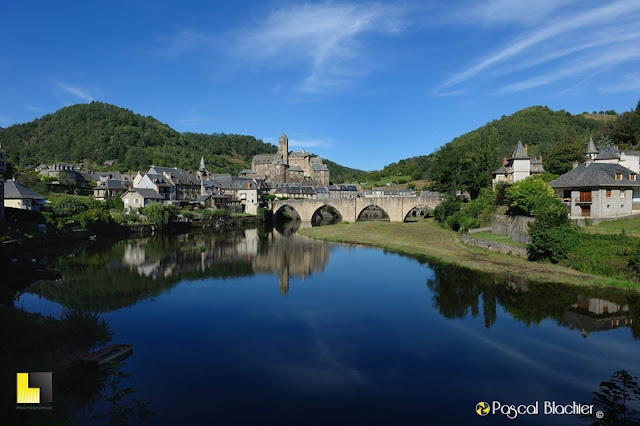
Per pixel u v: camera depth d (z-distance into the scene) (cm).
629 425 1811
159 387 2217
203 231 10319
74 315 2753
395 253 6675
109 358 2425
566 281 4178
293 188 16875
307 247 7531
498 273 4756
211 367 2478
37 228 6744
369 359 2608
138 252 6688
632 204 5397
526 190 6038
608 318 3262
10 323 2370
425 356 2647
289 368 2483
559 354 2644
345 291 4297
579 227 4816
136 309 3634
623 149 10619
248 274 5188
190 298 4031
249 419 1925
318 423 1905
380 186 19862
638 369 2423
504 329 3088
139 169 18600
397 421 1928
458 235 7819
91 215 8162
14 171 10725
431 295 4069
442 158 10669
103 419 1838
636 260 3969
